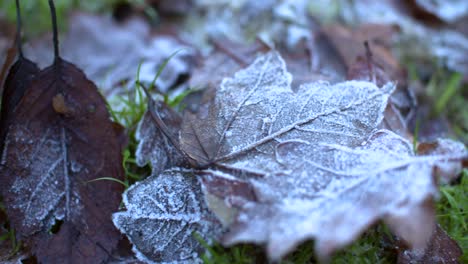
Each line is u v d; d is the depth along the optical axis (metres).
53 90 0.33
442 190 0.34
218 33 0.47
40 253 0.32
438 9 0.47
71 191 0.33
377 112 0.33
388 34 0.44
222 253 0.32
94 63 0.44
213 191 0.31
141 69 0.42
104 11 0.48
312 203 0.30
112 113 0.36
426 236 0.30
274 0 0.48
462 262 0.33
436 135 0.40
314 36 0.42
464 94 0.43
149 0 0.49
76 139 0.33
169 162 0.34
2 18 0.46
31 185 0.33
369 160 0.31
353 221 0.29
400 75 0.39
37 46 0.45
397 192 0.30
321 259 0.29
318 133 0.33
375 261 0.33
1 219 0.34
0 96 0.35
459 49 0.45
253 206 0.30
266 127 0.33
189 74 0.42
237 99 0.34
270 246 0.29
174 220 0.32
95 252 0.32
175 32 0.47
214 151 0.33
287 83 0.35
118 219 0.32
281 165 0.32
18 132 0.33
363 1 0.49
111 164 0.33
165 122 0.35
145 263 0.32
